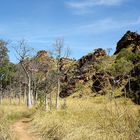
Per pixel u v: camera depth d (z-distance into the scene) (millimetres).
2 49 69938
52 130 19609
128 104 10008
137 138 9492
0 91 72188
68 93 65562
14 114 34719
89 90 17453
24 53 62094
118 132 10477
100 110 12625
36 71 62781
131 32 93250
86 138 13992
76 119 18891
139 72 13352
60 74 53344
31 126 24719
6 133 16688
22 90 78062
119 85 11117
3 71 71562
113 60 73625
